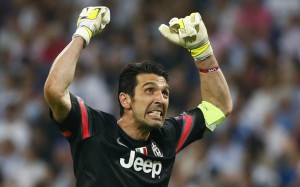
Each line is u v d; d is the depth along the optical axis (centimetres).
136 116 1648
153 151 1672
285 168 3516
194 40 1789
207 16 4594
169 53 4347
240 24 4438
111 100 4284
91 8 1680
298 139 3659
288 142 3600
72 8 4875
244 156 3572
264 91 3944
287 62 4088
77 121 1603
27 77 4459
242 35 4397
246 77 4081
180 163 3566
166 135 1720
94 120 1633
